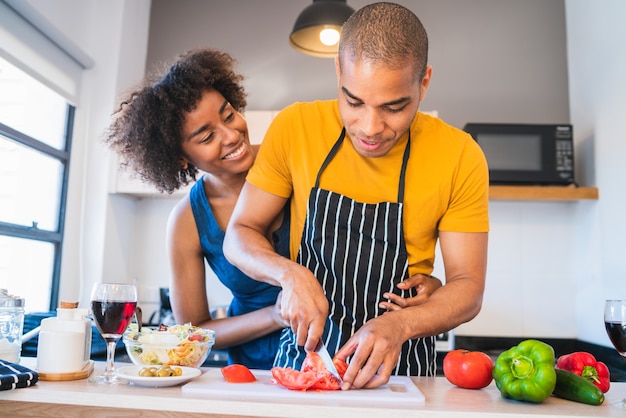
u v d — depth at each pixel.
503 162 2.72
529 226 3.05
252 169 1.35
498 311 3.01
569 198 2.71
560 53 3.20
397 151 1.23
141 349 1.11
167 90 1.39
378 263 1.23
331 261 1.24
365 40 1.00
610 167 2.59
